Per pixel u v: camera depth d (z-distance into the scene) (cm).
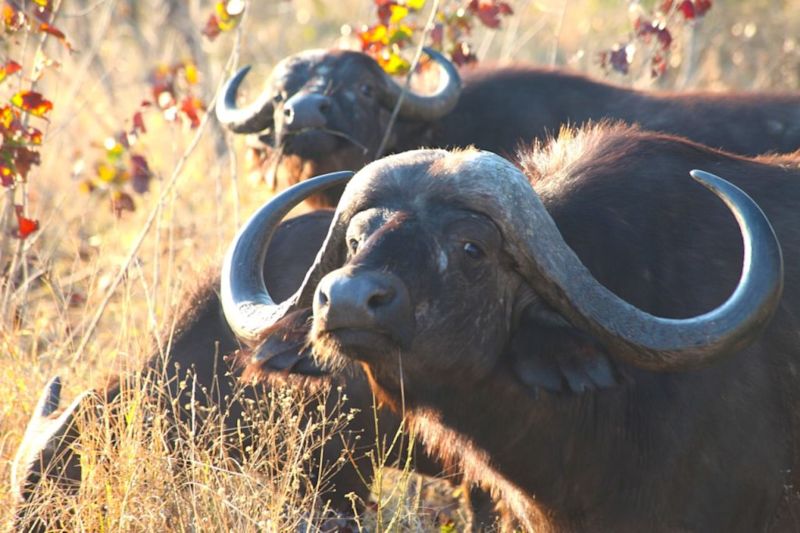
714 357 1126
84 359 1953
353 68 2180
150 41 3541
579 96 2325
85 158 2856
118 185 2377
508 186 1178
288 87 2170
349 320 1097
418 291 1145
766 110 2267
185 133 2859
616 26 3584
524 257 1182
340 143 2150
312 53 2219
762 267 1110
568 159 1383
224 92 2280
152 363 1572
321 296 1106
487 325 1205
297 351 1261
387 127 2247
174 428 1527
